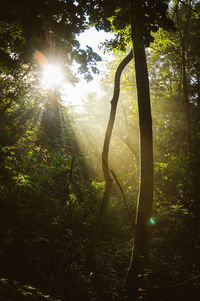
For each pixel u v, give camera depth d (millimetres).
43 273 4020
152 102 11766
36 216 5996
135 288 3818
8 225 4965
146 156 4250
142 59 4375
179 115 10742
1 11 2617
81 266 4703
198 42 10695
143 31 3475
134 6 3461
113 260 5379
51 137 13930
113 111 5234
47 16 2818
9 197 5906
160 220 7406
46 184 8750
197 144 8719
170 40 10375
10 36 3867
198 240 6082
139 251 4051
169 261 5074
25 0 2570
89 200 8422
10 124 12750
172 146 10000
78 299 3650
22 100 13789
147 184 4207
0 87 11789
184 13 10578
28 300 2584
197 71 11555
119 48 5609
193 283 3162
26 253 4289
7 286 2719
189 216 7012
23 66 11695
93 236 4984
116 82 5301
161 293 3168
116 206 8195
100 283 4277
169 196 8312
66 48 3607
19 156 7910
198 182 7496
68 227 6414
